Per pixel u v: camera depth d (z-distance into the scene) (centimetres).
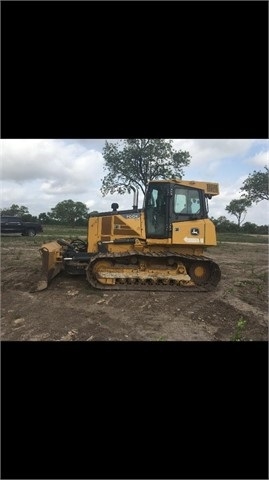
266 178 4378
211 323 676
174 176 3102
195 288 894
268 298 912
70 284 912
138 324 647
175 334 605
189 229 913
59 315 683
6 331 605
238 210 5797
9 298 798
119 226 927
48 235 2803
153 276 880
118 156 3078
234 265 1511
